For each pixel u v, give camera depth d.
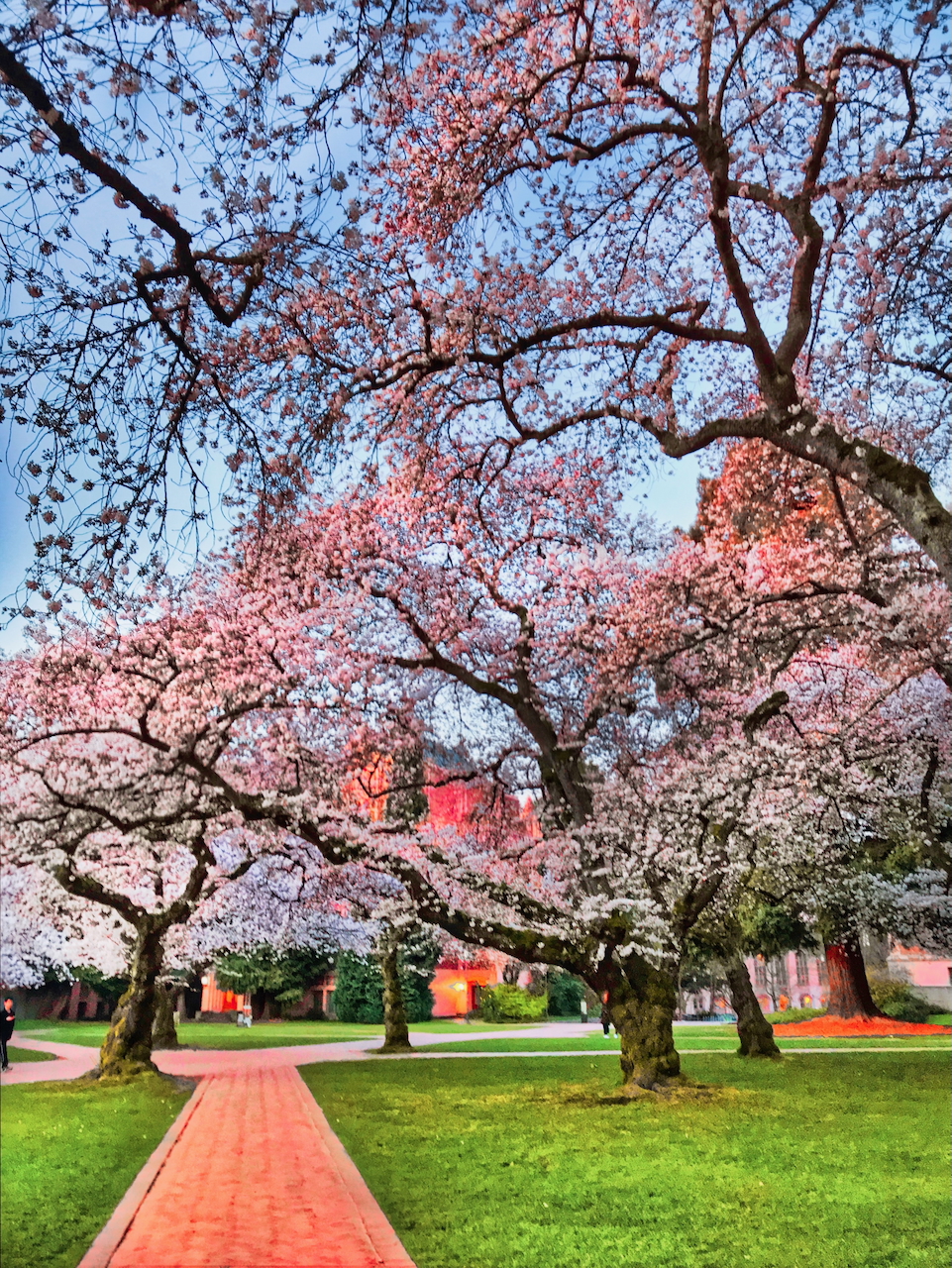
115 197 6.38
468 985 58.12
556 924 15.30
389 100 7.23
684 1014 54.56
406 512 16.28
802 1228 6.93
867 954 47.34
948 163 9.59
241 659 14.80
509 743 19.55
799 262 8.37
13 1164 8.76
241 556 14.16
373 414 10.29
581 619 18.12
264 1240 6.53
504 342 9.91
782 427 8.29
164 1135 10.98
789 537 19.36
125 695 14.91
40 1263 5.96
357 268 7.44
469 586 17.97
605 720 19.02
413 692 18.00
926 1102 13.61
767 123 10.62
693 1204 7.68
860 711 18.31
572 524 18.59
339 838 15.16
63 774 15.62
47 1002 36.03
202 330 7.84
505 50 9.59
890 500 7.55
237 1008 48.97
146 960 17.53
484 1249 6.43
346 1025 45.38
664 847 15.91
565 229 11.70
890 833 21.95
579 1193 8.07
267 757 16.41
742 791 15.97
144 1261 6.01
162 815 17.52
